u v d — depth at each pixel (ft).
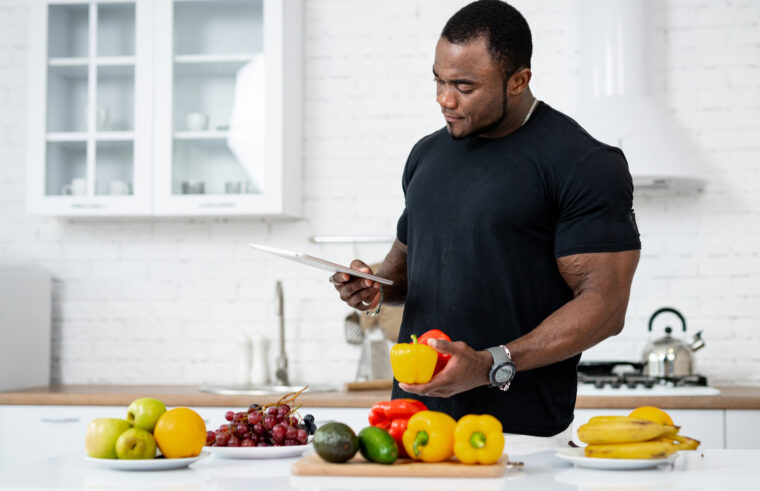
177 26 11.94
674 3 12.16
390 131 12.61
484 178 5.98
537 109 6.16
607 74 11.42
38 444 10.71
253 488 4.08
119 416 10.61
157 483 4.26
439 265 6.06
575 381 6.12
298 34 12.50
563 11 12.34
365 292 6.26
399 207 12.53
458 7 12.59
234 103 11.78
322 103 12.72
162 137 11.80
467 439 4.40
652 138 10.91
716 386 11.36
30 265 12.40
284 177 11.73
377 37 12.69
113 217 12.53
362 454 4.55
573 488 4.03
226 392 10.98
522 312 5.89
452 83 5.75
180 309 12.82
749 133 11.97
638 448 4.52
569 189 5.73
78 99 12.08
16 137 13.26
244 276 12.73
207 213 11.68
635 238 5.68
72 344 12.96
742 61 12.04
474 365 4.86
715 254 11.92
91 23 12.06
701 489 4.03
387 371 11.88
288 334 12.59
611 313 5.53
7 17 13.34
